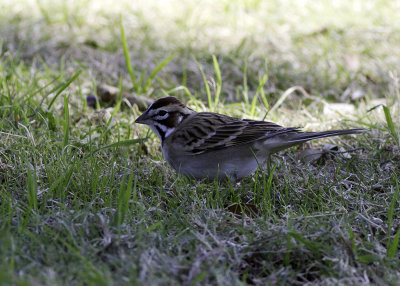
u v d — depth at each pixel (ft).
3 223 24.34
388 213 28.37
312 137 30.55
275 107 42.98
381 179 32.30
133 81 45.11
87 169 30.48
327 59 53.98
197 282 20.83
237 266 23.20
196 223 26.45
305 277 23.48
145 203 28.50
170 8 65.77
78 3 63.41
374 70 52.90
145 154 36.78
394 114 41.96
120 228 24.49
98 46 54.44
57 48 52.95
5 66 46.32
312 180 31.73
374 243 24.91
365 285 22.02
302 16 65.36
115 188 29.35
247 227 25.86
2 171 30.53
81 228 24.53
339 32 61.36
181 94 45.80
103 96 43.78
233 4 67.26
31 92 41.27
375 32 61.62
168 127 32.22
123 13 62.85
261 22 63.31
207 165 31.32
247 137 30.83
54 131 36.91
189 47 55.42
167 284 21.06
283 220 26.94
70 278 21.01
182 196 29.76
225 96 47.32
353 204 29.37
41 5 63.10
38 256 22.50
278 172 32.91
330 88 49.88
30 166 29.99
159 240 24.30
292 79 50.62
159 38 57.41
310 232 25.43
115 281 20.79
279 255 24.07
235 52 54.39
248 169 31.68
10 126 35.47
